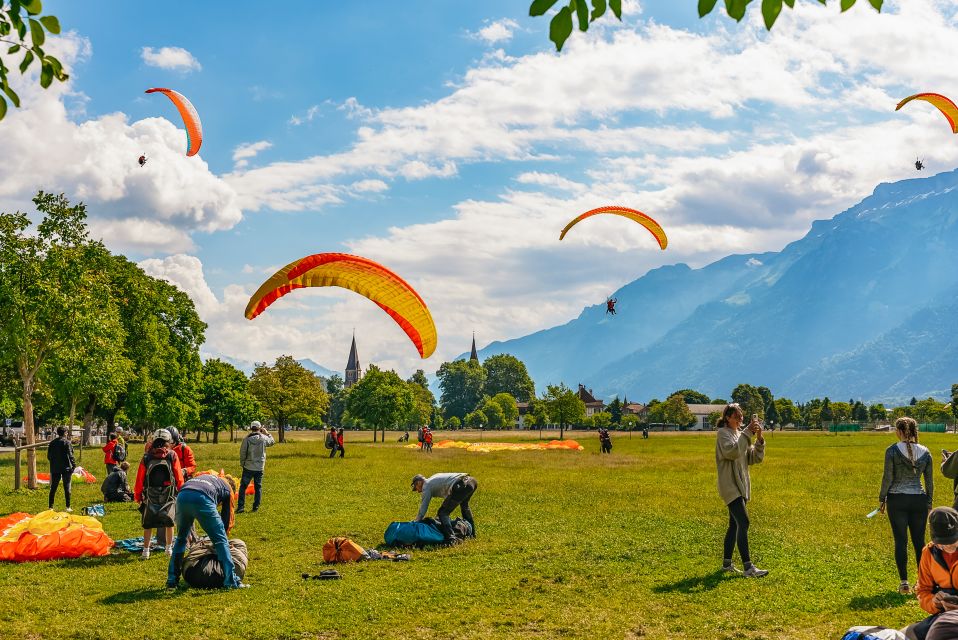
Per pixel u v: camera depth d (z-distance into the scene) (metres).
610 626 9.81
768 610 10.45
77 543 14.54
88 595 11.70
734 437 12.53
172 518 14.38
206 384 87.88
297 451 60.47
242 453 21.22
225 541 12.21
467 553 14.69
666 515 19.59
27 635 9.69
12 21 6.67
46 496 24.88
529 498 23.50
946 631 6.27
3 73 6.81
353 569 13.32
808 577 12.30
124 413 67.81
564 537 16.28
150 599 11.38
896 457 11.40
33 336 28.97
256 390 103.12
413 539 15.41
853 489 26.16
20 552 14.10
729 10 5.07
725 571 12.75
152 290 62.34
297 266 15.98
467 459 47.12
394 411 98.06
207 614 10.53
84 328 29.42
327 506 22.06
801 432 154.62
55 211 28.95
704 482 29.05
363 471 36.03
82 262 29.64
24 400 28.23
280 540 16.47
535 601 11.10
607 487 26.95
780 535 16.42
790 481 29.38
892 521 11.46
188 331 72.50
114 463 25.45
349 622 10.17
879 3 5.10
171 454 14.60
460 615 10.48
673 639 9.32
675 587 11.78
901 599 10.88
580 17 5.34
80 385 32.59
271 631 9.80
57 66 6.94
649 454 53.62
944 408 188.50
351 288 17.48
